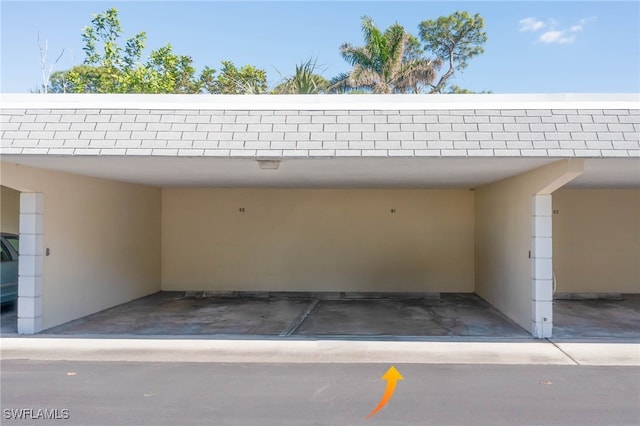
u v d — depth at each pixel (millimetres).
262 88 25656
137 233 12219
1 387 5758
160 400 5371
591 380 6000
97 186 10344
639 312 10398
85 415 4957
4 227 12891
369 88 25906
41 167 8281
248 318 9922
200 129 6957
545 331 8094
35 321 8305
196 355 7164
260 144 6824
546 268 8125
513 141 6730
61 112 7129
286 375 6234
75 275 9531
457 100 7418
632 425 4719
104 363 6750
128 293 11781
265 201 13516
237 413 5020
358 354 7191
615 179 9711
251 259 13477
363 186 12344
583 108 6996
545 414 4980
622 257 12617
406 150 6703
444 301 11977
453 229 13289
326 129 6934
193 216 13578
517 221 9234
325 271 13391
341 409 5125
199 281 13508
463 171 8562
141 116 7070
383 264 13344
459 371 6371
